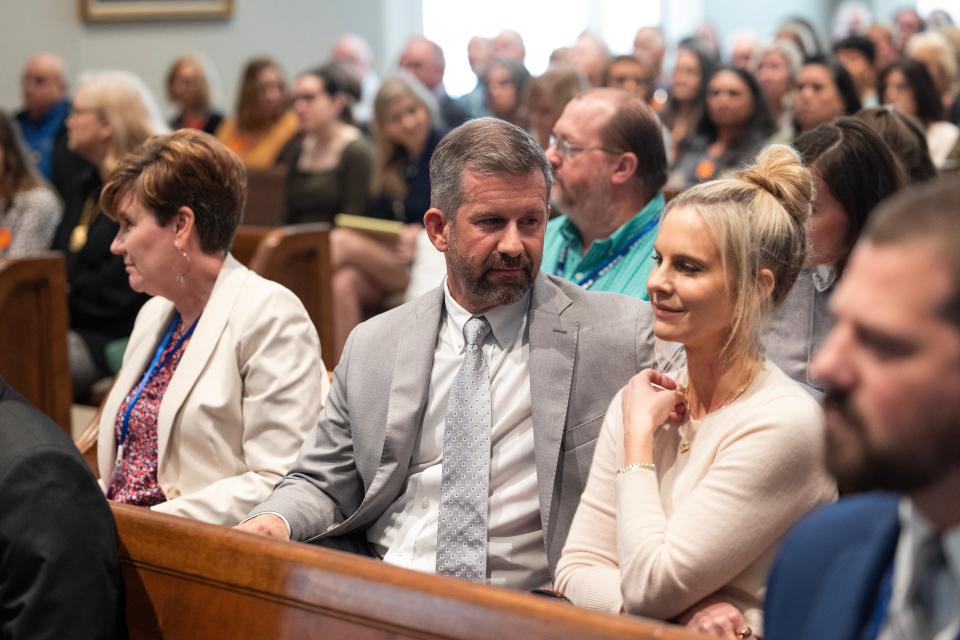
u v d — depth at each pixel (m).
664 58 10.62
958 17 14.08
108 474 2.75
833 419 1.02
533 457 2.26
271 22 10.70
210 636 1.88
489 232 2.23
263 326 2.61
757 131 5.79
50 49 9.48
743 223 1.86
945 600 1.05
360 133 6.25
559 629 1.52
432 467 2.31
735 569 1.79
